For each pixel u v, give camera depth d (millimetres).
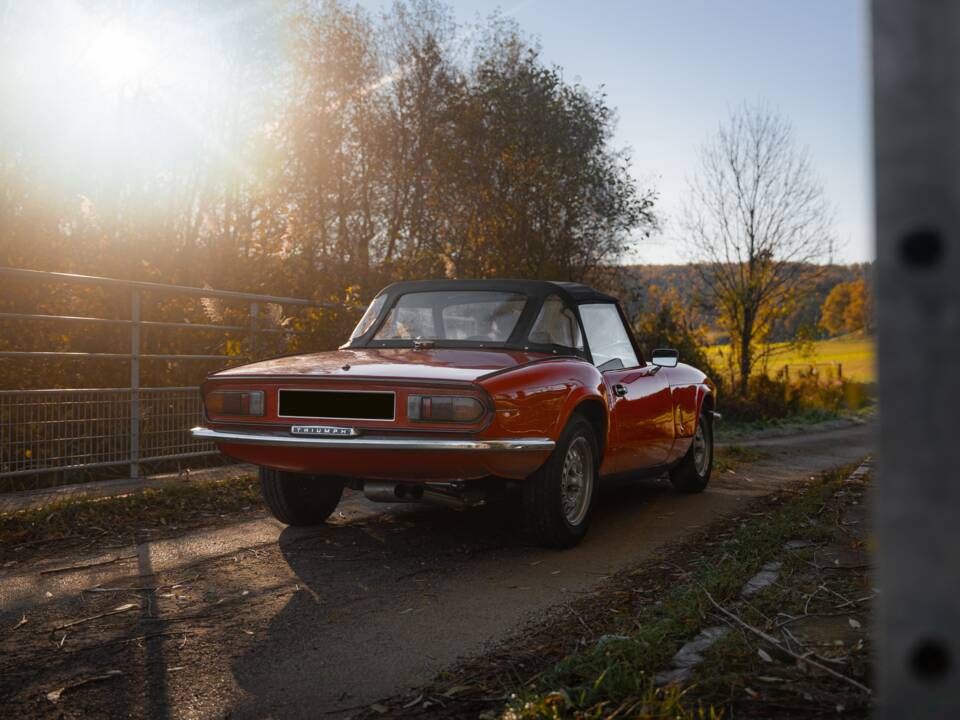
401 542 4922
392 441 4172
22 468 5844
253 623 3385
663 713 2209
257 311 7883
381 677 2801
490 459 4211
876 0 416
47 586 3857
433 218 16781
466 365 4465
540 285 5273
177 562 4332
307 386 4387
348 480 4852
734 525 5652
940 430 391
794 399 20375
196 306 7824
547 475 4621
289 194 13969
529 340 5008
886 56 411
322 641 3168
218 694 2660
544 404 4418
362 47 17000
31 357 6062
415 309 5332
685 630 3031
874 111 413
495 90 16047
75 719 2461
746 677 2551
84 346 6969
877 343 404
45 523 4980
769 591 3494
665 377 6312
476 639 3193
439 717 2461
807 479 8406
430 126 18219
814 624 3143
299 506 5148
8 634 3207
